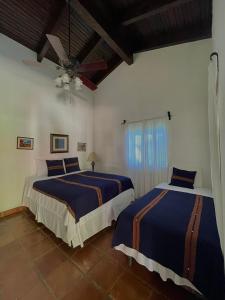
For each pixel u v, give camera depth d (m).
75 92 4.49
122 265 1.80
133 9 2.78
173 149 3.42
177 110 3.38
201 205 1.99
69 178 3.24
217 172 1.33
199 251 1.24
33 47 3.48
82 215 2.14
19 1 2.62
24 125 3.38
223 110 1.06
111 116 4.58
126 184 3.15
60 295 1.45
